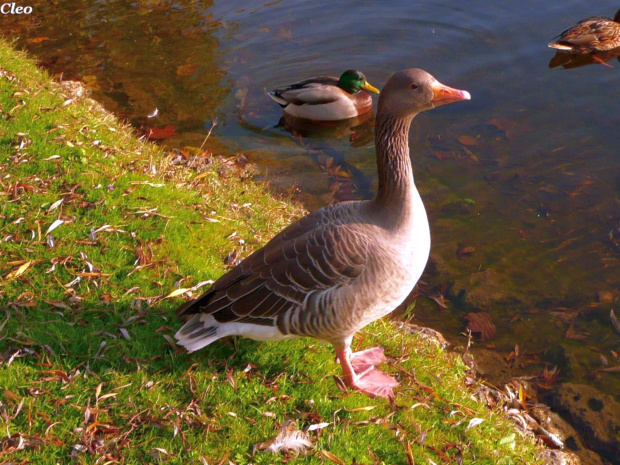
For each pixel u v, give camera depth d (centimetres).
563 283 277
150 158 293
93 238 250
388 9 477
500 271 281
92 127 296
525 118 351
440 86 216
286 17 473
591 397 248
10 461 203
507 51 418
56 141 280
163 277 246
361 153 348
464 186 312
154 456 206
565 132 338
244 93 390
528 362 257
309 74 410
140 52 421
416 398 229
